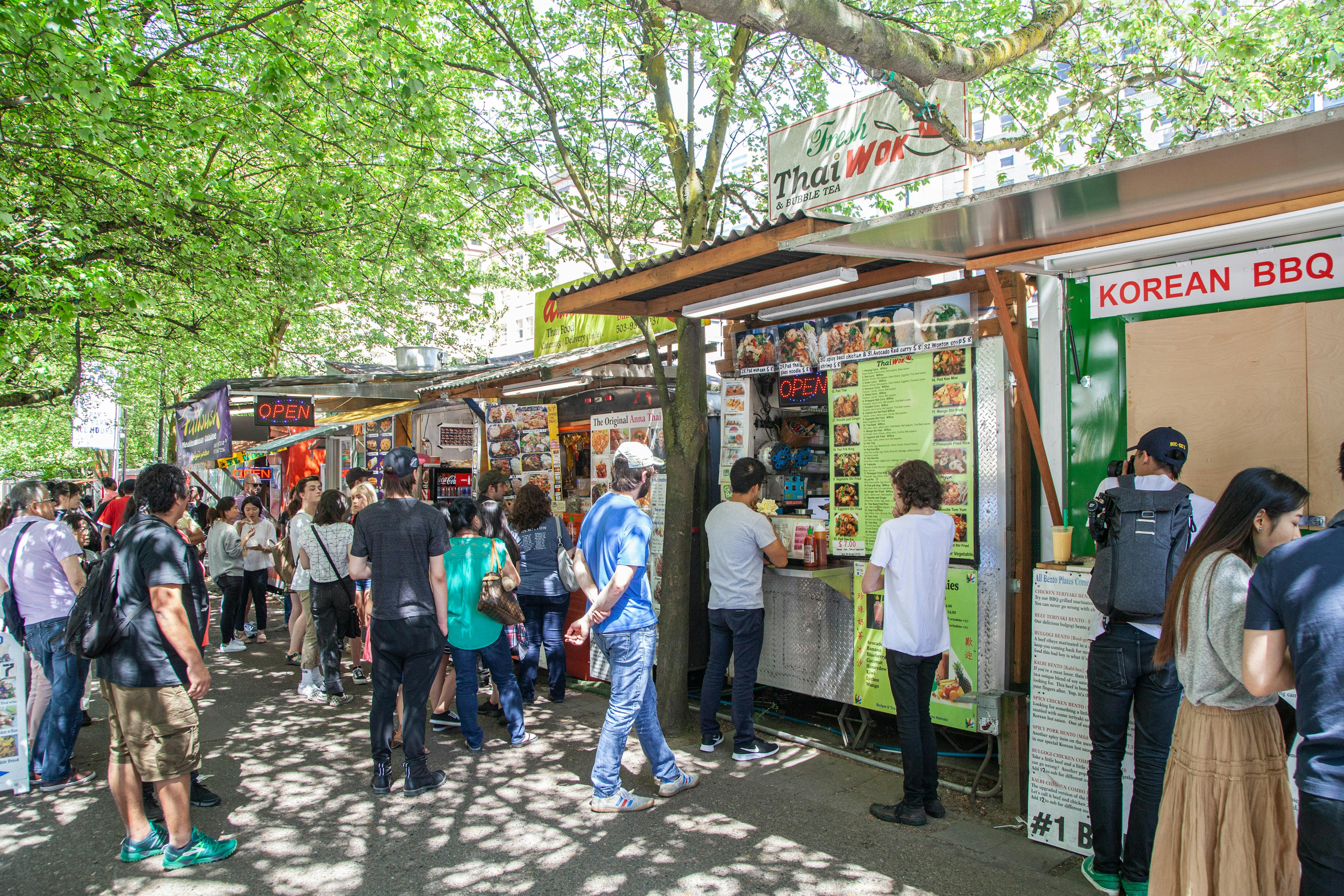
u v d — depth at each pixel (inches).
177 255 310.7
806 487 240.5
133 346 460.8
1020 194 115.2
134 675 142.9
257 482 627.5
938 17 300.7
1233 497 99.0
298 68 267.9
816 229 145.9
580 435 321.7
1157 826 107.8
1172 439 126.8
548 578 250.7
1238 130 93.7
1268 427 134.1
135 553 144.6
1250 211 122.1
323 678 281.1
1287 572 82.7
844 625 207.6
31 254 260.8
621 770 191.6
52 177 264.1
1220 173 107.0
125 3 280.8
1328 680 77.3
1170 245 134.0
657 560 262.7
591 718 236.4
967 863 141.7
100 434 599.5
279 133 288.4
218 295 344.5
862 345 203.3
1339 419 126.9
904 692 156.5
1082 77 335.6
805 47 286.5
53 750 188.1
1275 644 83.7
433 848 153.6
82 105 232.7
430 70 266.5
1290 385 131.7
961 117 207.3
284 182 357.7
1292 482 97.3
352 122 283.3
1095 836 130.7
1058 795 144.9
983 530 179.9
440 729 227.0
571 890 136.8
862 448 204.7
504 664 213.3
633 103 302.2
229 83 311.3
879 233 137.5
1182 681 101.2
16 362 366.0
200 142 294.5
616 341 299.9
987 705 164.4
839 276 169.3
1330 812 76.2
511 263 495.5
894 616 156.8
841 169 237.6
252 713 247.8
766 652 227.9
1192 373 142.6
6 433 935.7
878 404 200.8
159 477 150.8
